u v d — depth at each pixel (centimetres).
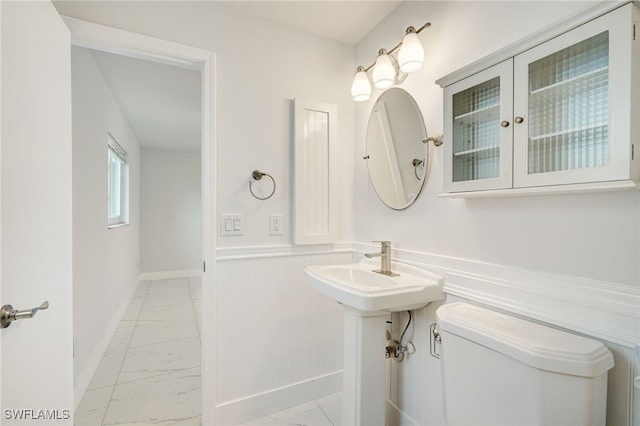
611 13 74
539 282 100
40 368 101
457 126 118
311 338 187
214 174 159
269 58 173
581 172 80
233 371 165
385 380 154
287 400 178
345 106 197
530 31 103
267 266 174
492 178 103
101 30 135
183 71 243
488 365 92
